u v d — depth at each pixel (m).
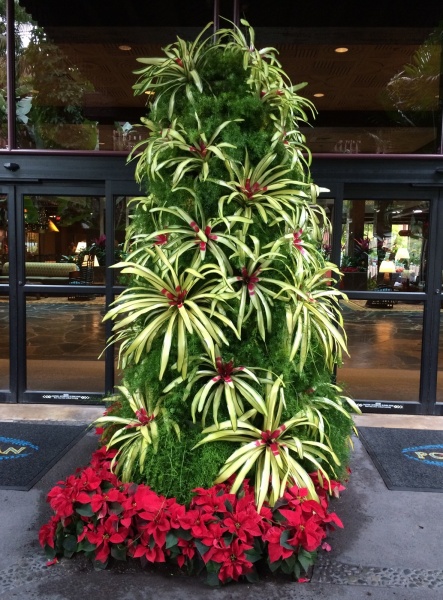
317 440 2.68
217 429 2.38
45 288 4.66
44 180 4.55
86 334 7.61
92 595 2.16
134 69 4.98
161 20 4.64
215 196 2.51
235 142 2.50
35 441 3.80
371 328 8.02
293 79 5.06
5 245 4.66
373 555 2.46
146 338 2.30
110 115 4.79
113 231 4.57
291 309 2.45
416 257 4.55
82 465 3.38
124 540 2.29
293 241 2.54
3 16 4.51
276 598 2.15
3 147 4.61
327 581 2.27
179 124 2.56
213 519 2.20
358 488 3.13
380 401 4.62
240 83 2.59
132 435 2.56
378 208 4.55
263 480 2.28
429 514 2.84
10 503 2.88
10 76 4.53
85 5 4.46
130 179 4.50
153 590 2.19
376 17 4.51
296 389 2.70
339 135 4.66
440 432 4.13
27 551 2.45
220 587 2.21
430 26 4.53
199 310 2.32
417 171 4.40
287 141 2.67
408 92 4.70
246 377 2.49
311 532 2.15
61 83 4.73
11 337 4.69
